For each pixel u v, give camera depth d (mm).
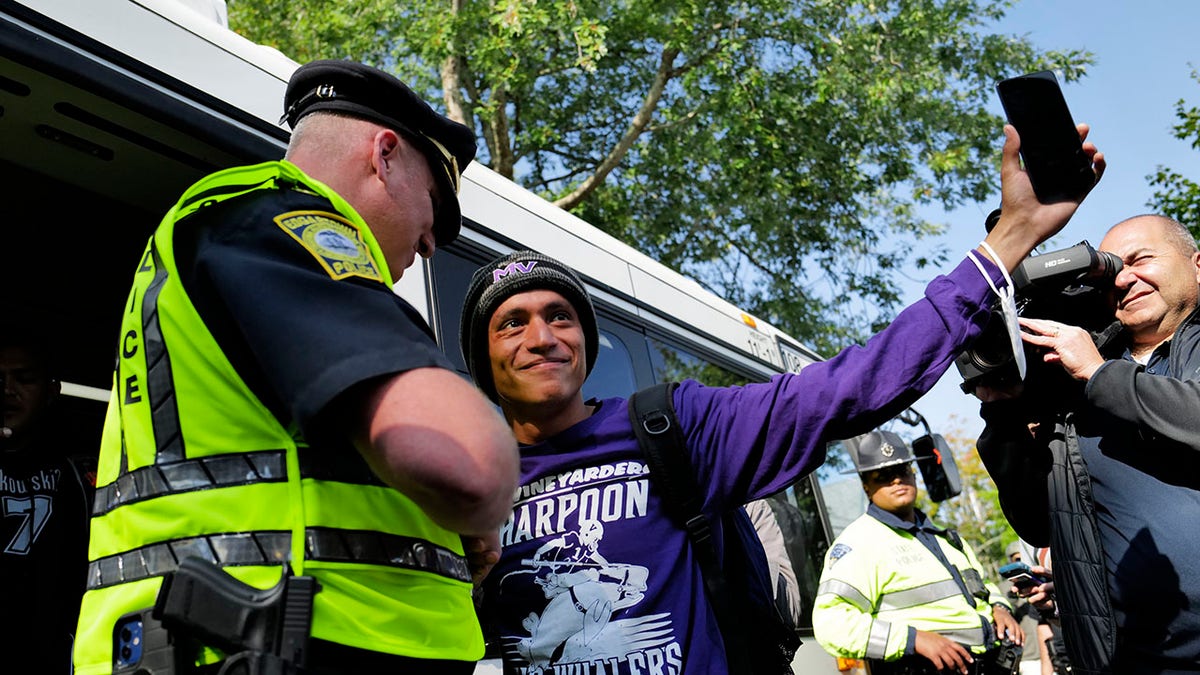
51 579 2627
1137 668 2301
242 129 2408
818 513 5293
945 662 3768
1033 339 2387
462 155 1608
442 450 1083
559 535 1887
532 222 3633
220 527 1183
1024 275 2408
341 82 1474
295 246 1214
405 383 1111
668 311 4496
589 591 1844
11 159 2355
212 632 1124
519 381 2012
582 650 1818
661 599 1825
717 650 1805
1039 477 2568
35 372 2721
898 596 4074
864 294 14227
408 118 1505
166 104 2221
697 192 13773
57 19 2062
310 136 1451
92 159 2377
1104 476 2395
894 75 13344
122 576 1223
